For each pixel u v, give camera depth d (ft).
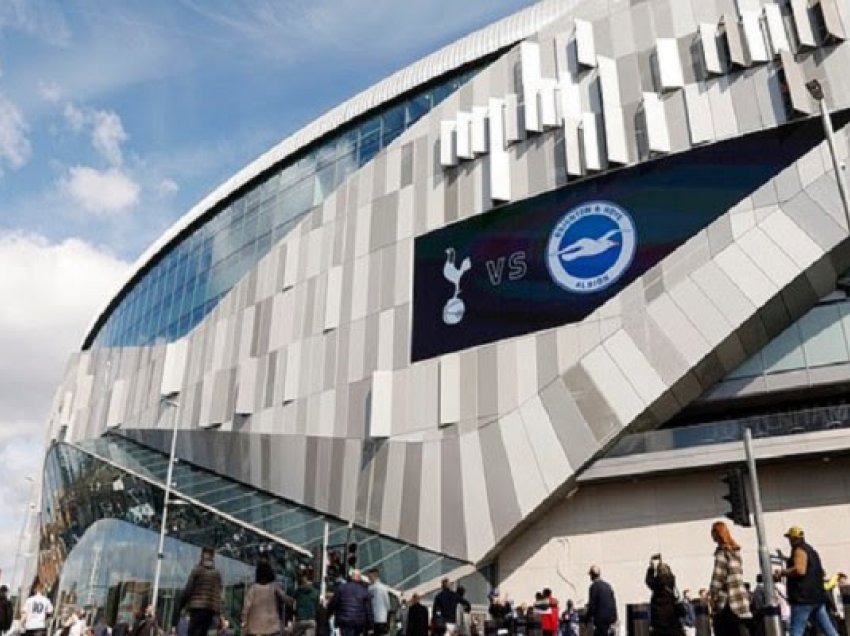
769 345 79.61
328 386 107.65
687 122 87.20
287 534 95.30
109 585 120.98
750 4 88.89
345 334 108.68
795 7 84.74
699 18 91.25
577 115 95.04
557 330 87.51
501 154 99.40
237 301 131.95
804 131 80.43
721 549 33.30
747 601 31.91
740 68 86.07
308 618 44.09
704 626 45.60
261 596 36.50
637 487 81.00
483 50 116.06
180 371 139.13
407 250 105.70
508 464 85.30
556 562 82.17
